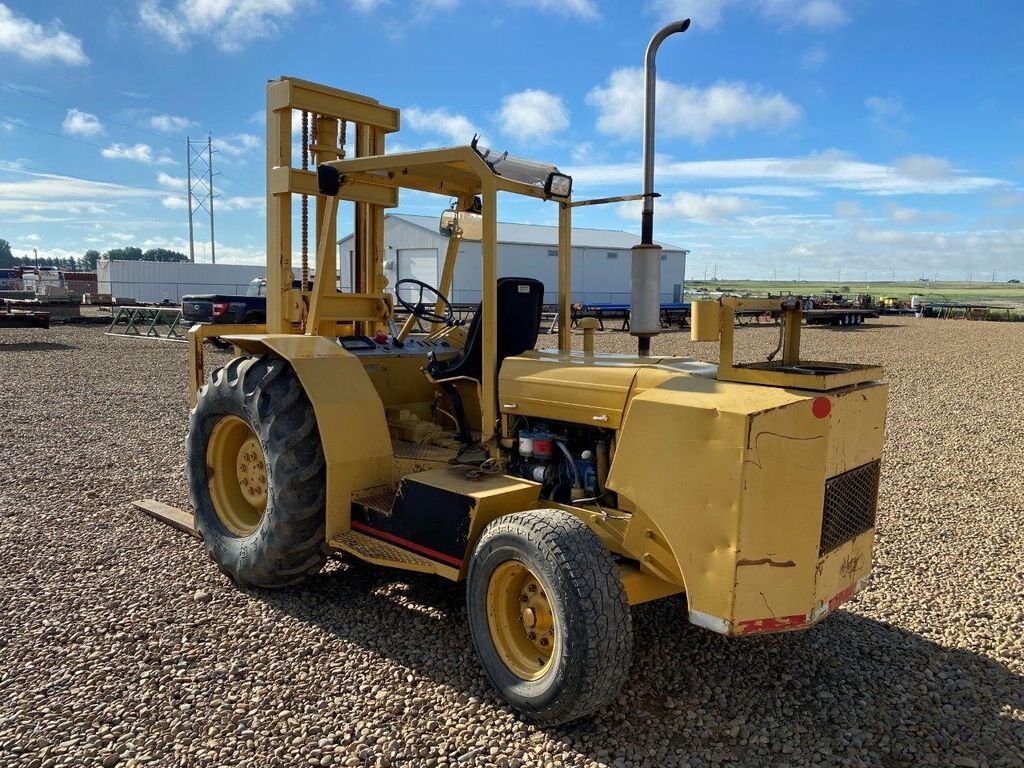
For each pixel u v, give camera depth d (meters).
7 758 2.79
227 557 4.32
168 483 6.34
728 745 3.00
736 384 3.07
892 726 3.15
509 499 3.45
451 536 3.45
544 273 33.53
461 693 3.31
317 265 4.41
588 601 2.86
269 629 3.86
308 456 4.00
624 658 2.93
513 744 2.97
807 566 2.90
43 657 3.52
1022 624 4.07
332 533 3.96
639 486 3.05
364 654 3.62
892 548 5.17
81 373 13.42
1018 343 23.11
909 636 3.93
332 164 4.20
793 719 3.18
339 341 4.62
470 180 4.73
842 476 3.05
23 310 23.75
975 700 3.36
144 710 3.11
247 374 4.22
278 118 4.73
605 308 29.34
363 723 3.07
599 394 3.41
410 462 4.14
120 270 40.09
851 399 3.03
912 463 7.53
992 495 6.42
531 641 3.23
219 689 3.29
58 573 4.48
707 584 2.86
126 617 3.95
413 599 4.24
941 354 19.25
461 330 5.24
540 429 3.72
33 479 6.38
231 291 42.81
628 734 3.05
